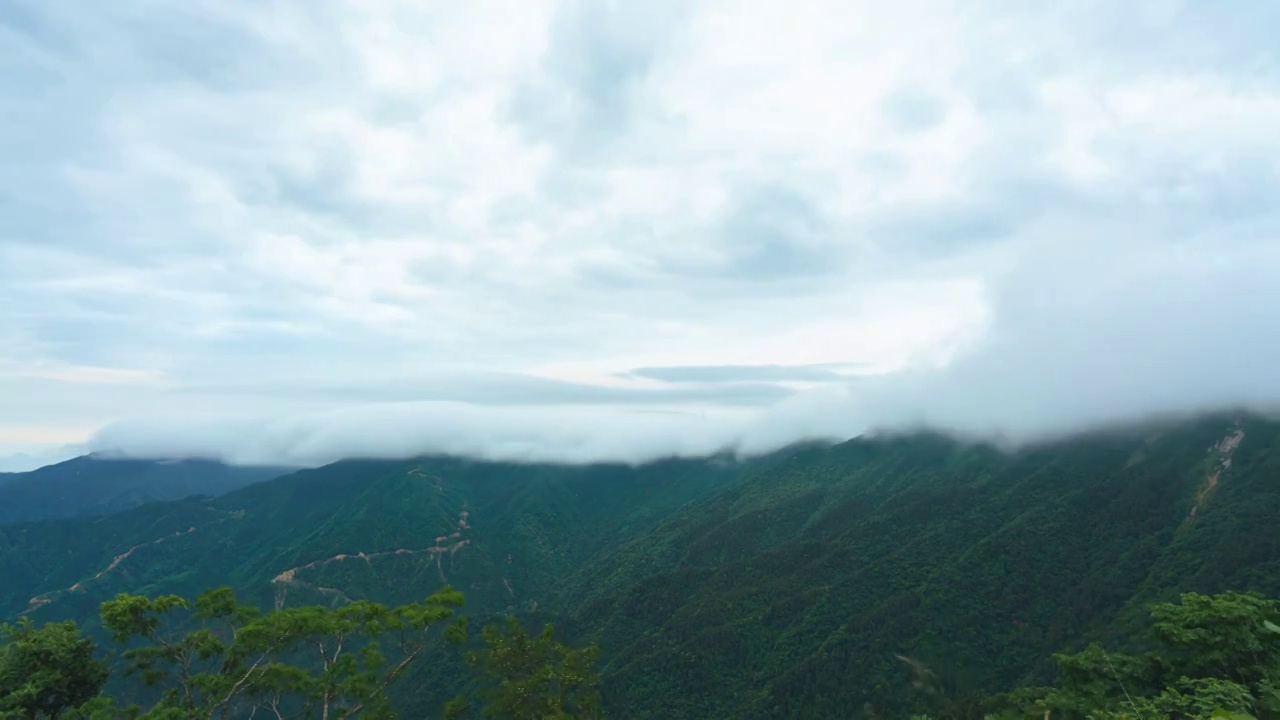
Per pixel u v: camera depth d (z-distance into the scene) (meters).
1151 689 21.23
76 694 22.89
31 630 23.12
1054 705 21.30
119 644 23.39
